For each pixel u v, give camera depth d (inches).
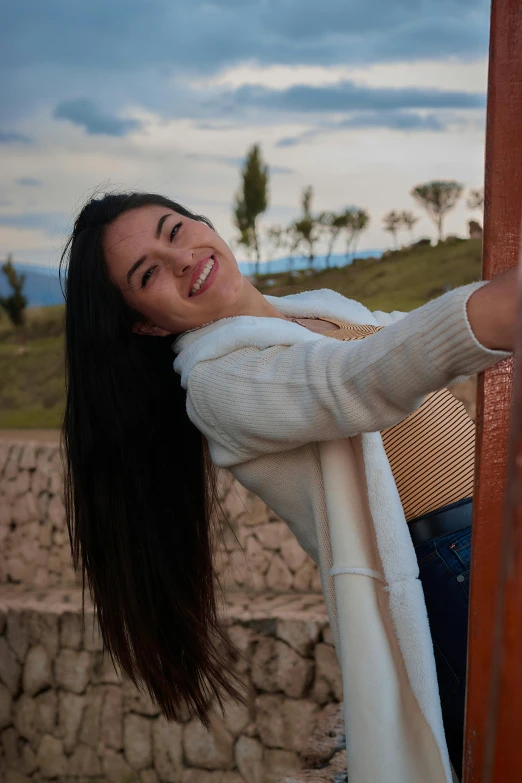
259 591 236.5
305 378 48.1
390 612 51.1
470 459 58.6
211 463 72.2
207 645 71.0
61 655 239.1
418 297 521.0
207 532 71.4
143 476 68.7
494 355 37.6
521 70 35.5
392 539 49.8
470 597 36.5
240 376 52.7
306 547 58.5
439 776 48.3
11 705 245.4
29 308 630.5
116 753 232.5
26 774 243.3
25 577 273.1
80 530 70.4
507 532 17.6
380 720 48.5
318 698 207.5
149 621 69.6
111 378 67.2
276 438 51.5
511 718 18.3
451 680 54.2
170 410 69.1
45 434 327.3
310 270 614.5
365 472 51.8
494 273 38.3
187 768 223.1
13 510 275.9
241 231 697.0
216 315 63.5
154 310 63.6
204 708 71.8
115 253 63.2
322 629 207.6
